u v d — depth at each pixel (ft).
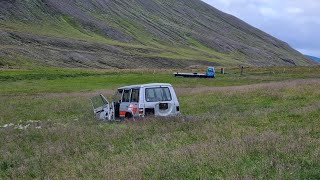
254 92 116.57
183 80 234.17
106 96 133.69
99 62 574.97
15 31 622.95
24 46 554.46
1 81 249.55
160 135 55.36
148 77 260.21
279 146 41.39
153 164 38.93
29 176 41.22
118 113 77.66
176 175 35.14
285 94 106.73
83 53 594.24
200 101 110.83
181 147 45.11
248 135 47.85
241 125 59.72
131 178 34.55
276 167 34.24
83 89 190.60
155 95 72.79
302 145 40.83
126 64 601.62
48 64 491.31
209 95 122.42
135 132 59.47
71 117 92.99
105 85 214.48
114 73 306.96
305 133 48.44
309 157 36.76
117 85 211.82
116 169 37.99
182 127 61.11
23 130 71.61
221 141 46.47
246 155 39.09
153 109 72.02
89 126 71.00
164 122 65.46
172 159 39.78
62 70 345.92
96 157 45.32
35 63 477.36
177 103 73.82
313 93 103.04
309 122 57.26
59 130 66.85
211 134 52.08
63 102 126.21
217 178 33.30
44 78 268.62
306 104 83.20
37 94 167.63
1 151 53.21
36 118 95.04
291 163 35.60
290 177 31.78
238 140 45.19
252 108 86.07
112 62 589.32
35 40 602.44
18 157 49.34
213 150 41.57
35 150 52.85
